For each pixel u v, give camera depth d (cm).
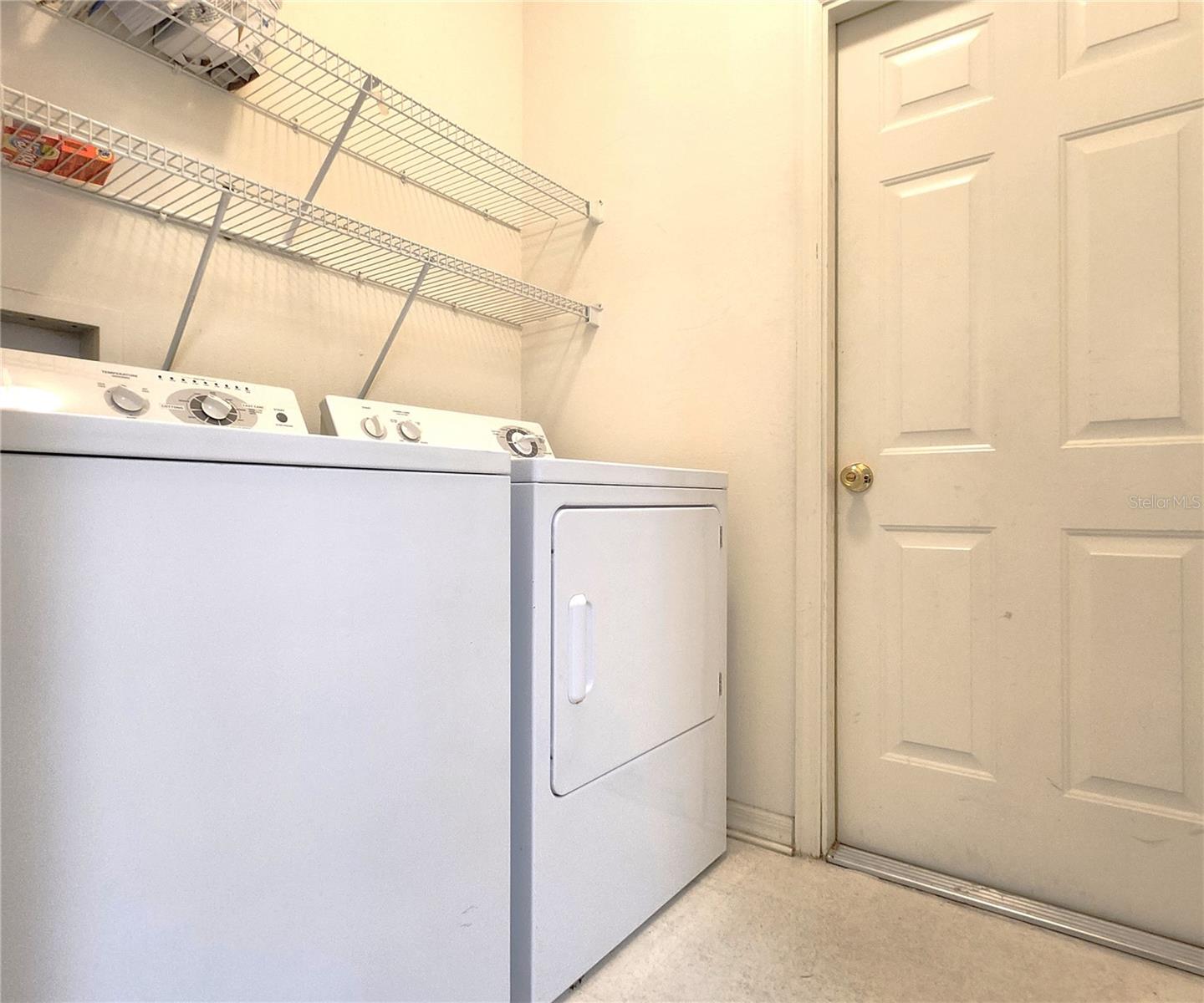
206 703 75
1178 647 134
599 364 210
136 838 70
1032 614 148
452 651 102
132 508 70
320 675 86
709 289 188
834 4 166
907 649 163
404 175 189
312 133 167
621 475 136
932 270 160
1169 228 135
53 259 125
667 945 136
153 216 139
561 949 120
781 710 175
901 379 164
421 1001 97
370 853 91
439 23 197
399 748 95
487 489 108
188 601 74
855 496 170
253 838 79
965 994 122
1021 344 150
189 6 124
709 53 189
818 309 168
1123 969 128
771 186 178
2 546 62
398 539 95
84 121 118
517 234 225
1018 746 150
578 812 124
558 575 120
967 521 155
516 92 224
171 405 118
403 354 191
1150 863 136
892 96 165
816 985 124
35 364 107
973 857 155
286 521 83
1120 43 139
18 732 63
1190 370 133
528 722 116
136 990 70
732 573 183
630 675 137
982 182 154
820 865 166
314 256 168
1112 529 140
